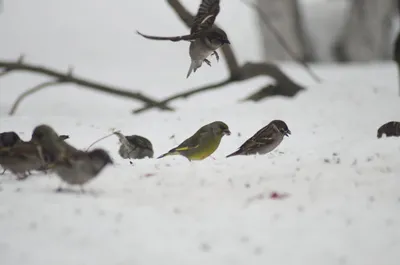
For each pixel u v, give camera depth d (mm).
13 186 11336
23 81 36500
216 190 11055
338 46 49250
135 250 8648
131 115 22094
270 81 35500
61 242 8883
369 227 9227
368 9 48312
